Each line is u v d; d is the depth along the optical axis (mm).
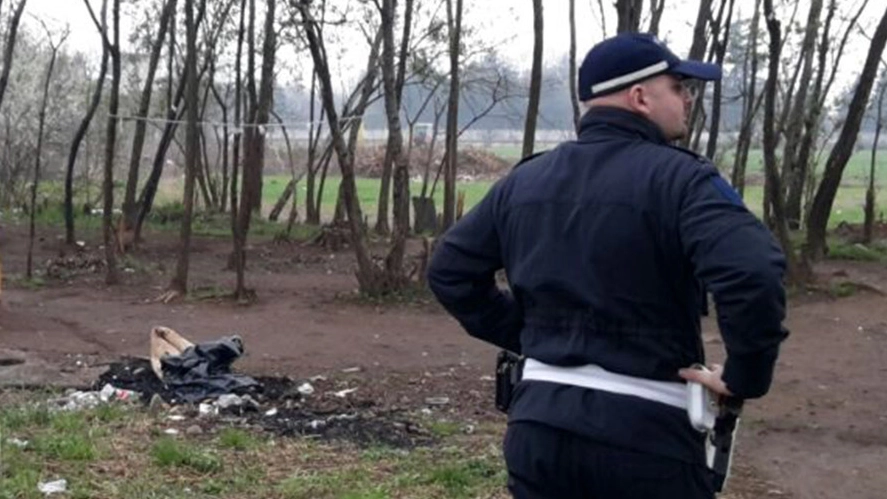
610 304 3170
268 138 35375
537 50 17344
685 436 3162
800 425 8695
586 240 3207
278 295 15336
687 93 3404
